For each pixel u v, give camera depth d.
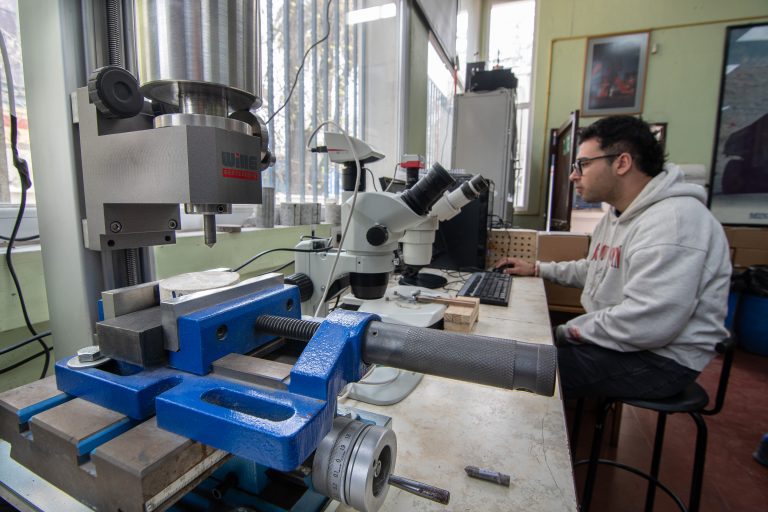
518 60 4.27
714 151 3.64
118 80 0.45
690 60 3.64
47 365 0.67
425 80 2.94
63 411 0.39
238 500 0.42
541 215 4.24
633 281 1.09
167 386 0.39
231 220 1.31
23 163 0.66
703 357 1.09
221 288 0.50
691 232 1.05
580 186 1.43
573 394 1.18
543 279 1.76
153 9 0.41
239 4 0.44
